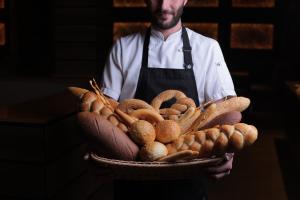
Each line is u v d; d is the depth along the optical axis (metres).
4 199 2.04
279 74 6.55
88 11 6.52
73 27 6.59
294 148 4.35
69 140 2.21
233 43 7.16
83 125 1.31
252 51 7.12
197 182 1.76
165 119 1.47
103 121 1.31
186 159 1.29
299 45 6.98
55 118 2.02
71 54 6.66
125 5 7.13
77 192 2.36
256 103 6.52
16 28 7.50
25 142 1.96
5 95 5.81
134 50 1.82
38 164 1.96
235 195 3.55
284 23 6.98
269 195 3.57
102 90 1.86
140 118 1.44
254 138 1.31
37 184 1.98
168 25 1.69
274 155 4.58
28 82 6.34
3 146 1.99
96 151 1.39
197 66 1.78
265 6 7.00
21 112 2.16
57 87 6.04
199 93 1.80
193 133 1.36
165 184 1.74
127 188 1.79
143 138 1.31
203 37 1.82
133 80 1.80
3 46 7.52
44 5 7.70
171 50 1.79
